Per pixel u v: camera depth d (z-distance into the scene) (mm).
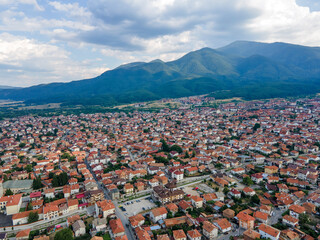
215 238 171000
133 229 184250
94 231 179875
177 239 167375
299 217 191625
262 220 188750
